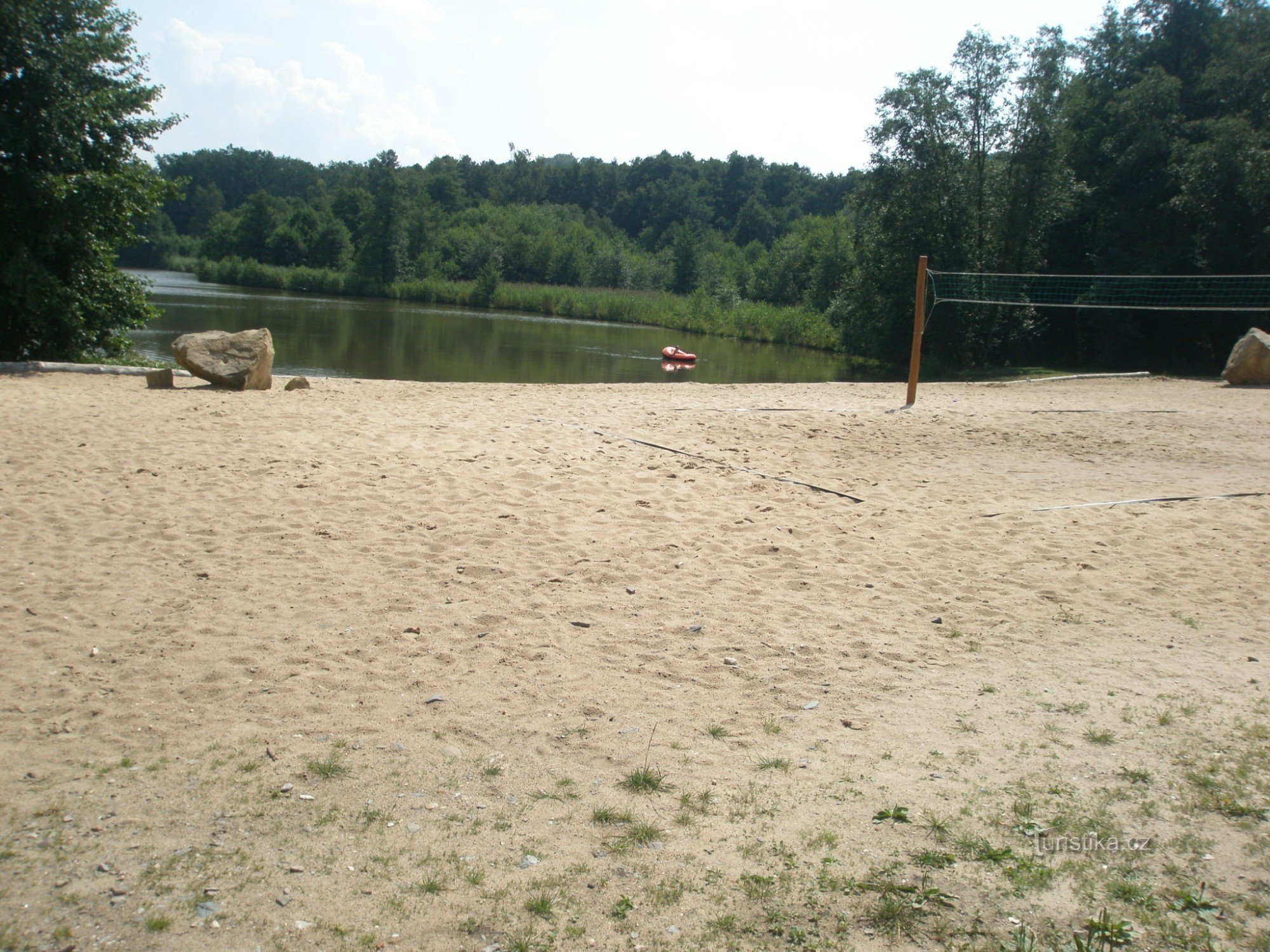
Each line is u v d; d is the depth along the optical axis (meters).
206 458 8.62
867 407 14.41
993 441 11.64
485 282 58.12
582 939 2.98
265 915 3.03
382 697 4.61
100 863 3.25
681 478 8.90
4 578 5.84
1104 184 27.45
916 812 3.77
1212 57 26.50
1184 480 9.68
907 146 27.70
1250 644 5.57
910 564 6.87
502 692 4.73
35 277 15.57
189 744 4.11
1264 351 18.50
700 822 3.68
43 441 8.94
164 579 5.96
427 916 3.06
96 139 16.77
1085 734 4.45
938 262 27.59
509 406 12.46
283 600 5.73
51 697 4.47
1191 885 3.34
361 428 10.14
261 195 81.12
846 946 2.99
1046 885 3.32
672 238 90.00
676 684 4.90
